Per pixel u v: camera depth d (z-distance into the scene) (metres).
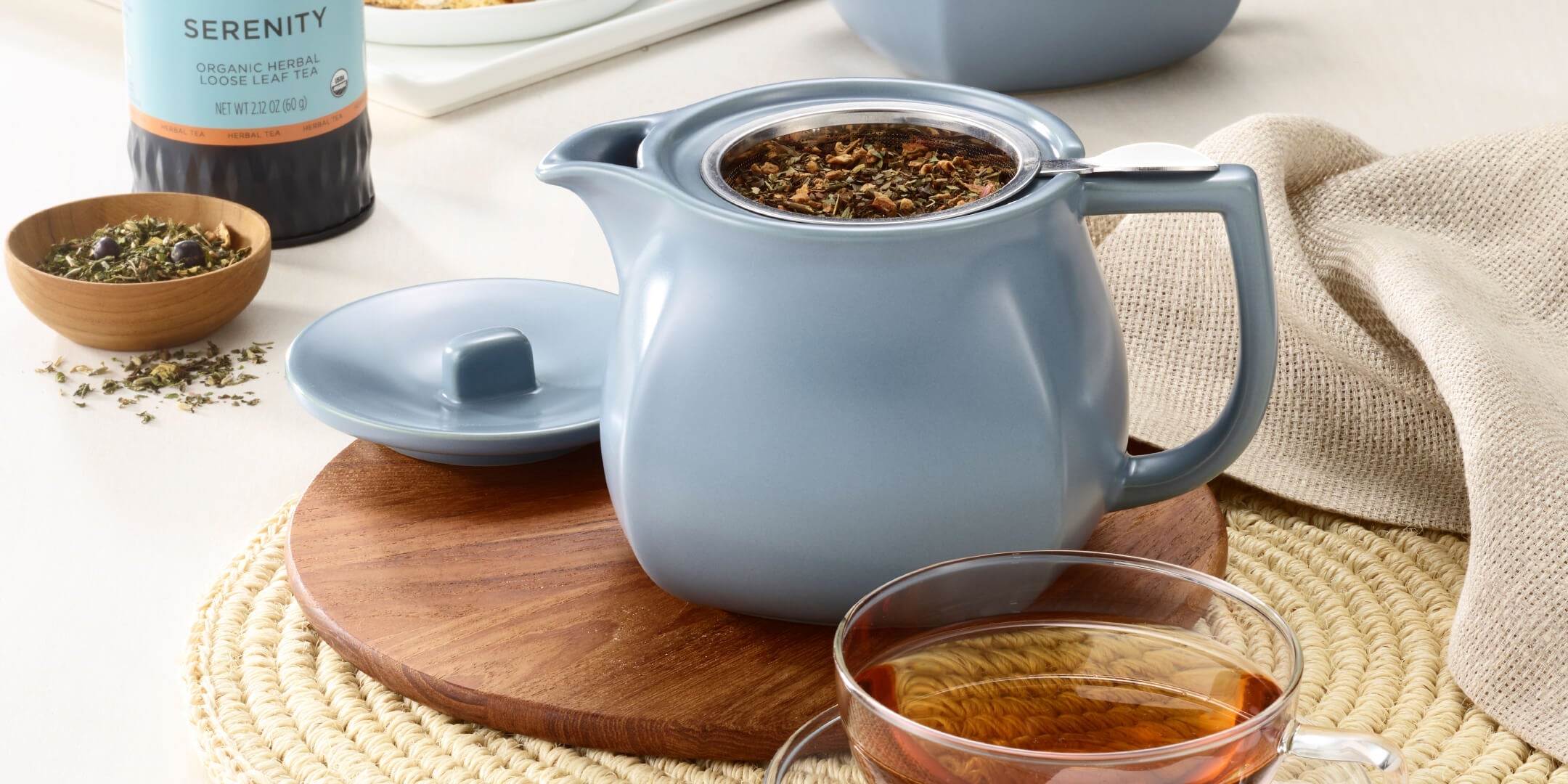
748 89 0.95
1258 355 0.92
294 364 1.04
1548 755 0.90
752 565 0.91
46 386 1.14
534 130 1.49
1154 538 0.98
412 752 0.91
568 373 1.07
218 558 1.02
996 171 0.92
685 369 0.89
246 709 0.93
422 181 1.38
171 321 1.15
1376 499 1.01
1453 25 1.76
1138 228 1.09
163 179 1.25
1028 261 0.89
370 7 1.56
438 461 1.03
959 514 0.90
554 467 1.03
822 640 0.93
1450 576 0.98
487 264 1.25
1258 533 1.01
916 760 0.81
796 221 0.88
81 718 0.94
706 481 0.90
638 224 0.91
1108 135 1.43
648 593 0.96
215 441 1.10
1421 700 0.92
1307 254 1.10
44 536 1.03
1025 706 0.84
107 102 1.57
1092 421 0.91
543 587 0.96
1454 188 1.11
